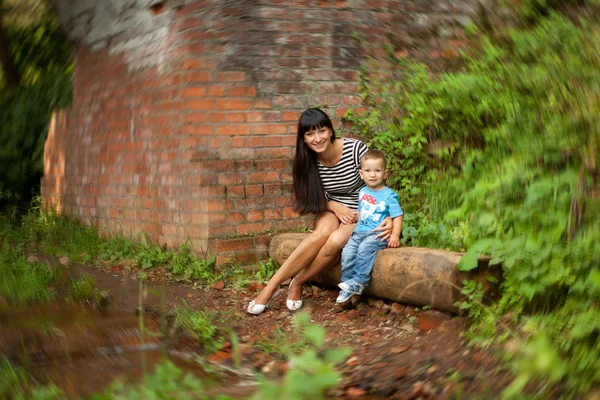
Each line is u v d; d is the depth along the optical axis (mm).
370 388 3699
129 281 6137
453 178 6176
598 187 4102
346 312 5207
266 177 6492
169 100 6555
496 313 4102
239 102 6367
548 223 4102
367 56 6785
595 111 5023
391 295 4887
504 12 6898
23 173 10352
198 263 6223
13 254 6727
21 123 10430
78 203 8484
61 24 8930
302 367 2402
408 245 5523
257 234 6441
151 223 7059
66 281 5797
